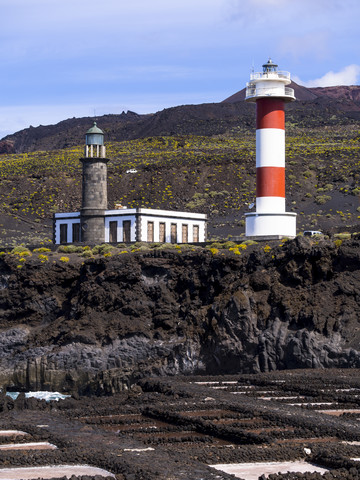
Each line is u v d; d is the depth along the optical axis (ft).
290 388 191.72
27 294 331.36
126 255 318.04
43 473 112.06
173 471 109.40
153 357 290.35
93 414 165.58
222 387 201.16
